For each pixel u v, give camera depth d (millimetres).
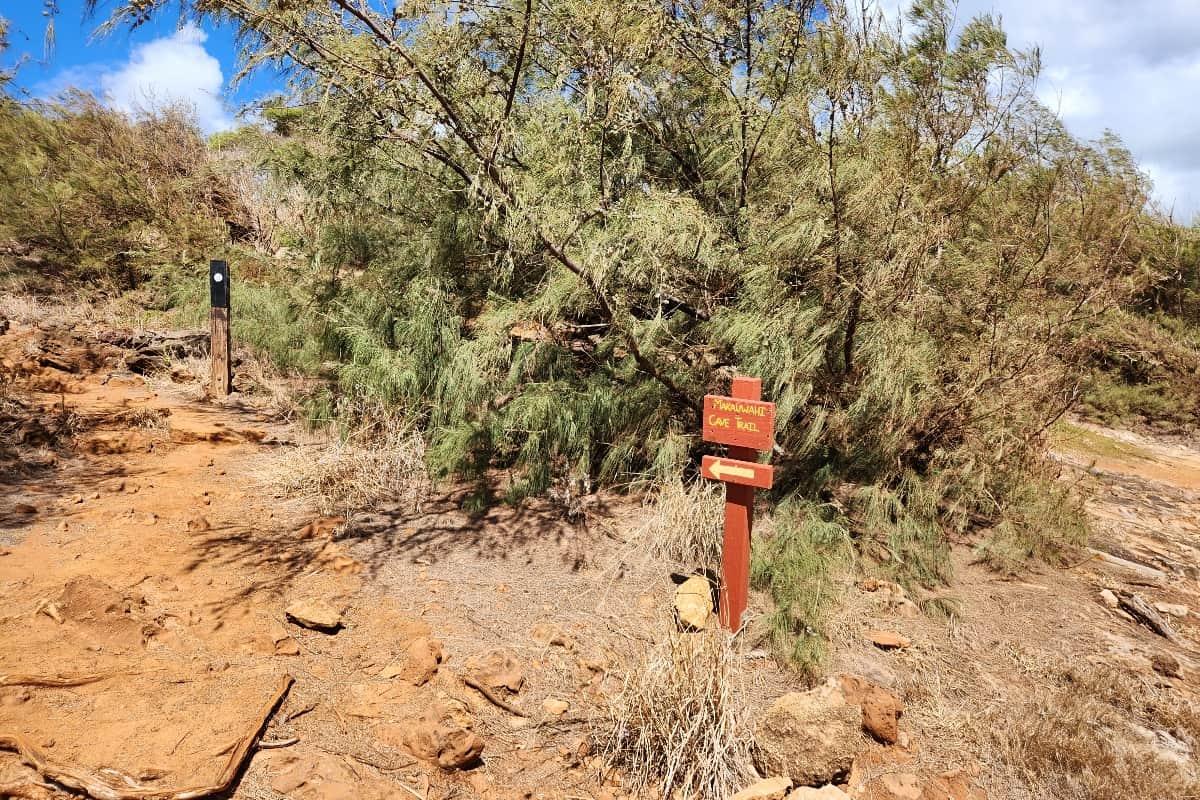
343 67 3904
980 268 4719
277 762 2232
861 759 2588
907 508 4523
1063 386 4965
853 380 4578
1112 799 2482
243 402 6531
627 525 4414
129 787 2000
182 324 8336
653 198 4473
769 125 4820
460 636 3123
